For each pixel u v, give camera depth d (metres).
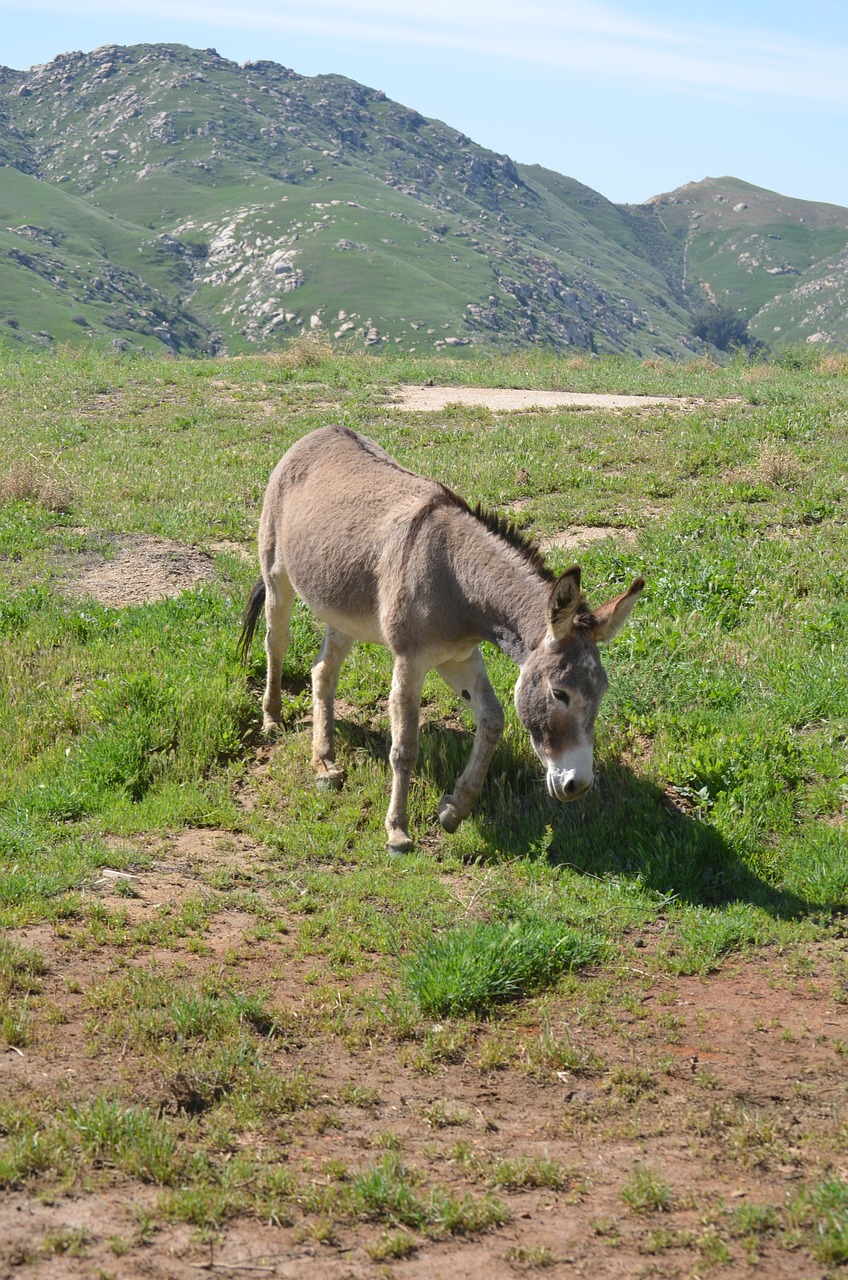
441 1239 3.04
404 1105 3.70
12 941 4.64
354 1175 3.25
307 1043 4.07
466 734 7.12
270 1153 3.38
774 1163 3.39
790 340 178.12
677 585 8.84
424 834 6.19
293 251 139.00
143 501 12.11
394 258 139.88
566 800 5.25
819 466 12.39
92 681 7.84
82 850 5.75
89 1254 2.86
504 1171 3.30
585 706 5.21
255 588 7.78
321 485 6.81
